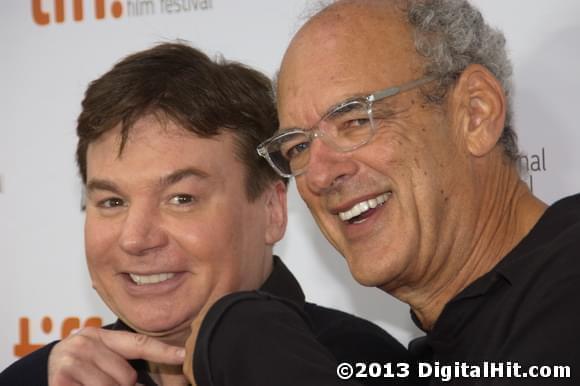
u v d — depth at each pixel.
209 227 3.29
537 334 2.28
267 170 3.49
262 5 4.52
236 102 3.36
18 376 3.91
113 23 4.79
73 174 4.85
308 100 2.86
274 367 2.30
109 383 3.06
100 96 3.26
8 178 4.95
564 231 2.57
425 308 3.03
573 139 3.97
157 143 3.23
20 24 4.95
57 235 4.87
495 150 2.94
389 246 2.84
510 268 2.59
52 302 4.88
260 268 3.55
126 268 3.31
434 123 2.84
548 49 4.00
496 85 2.90
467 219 2.88
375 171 2.81
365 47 2.84
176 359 3.02
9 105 4.95
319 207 3.02
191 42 4.64
